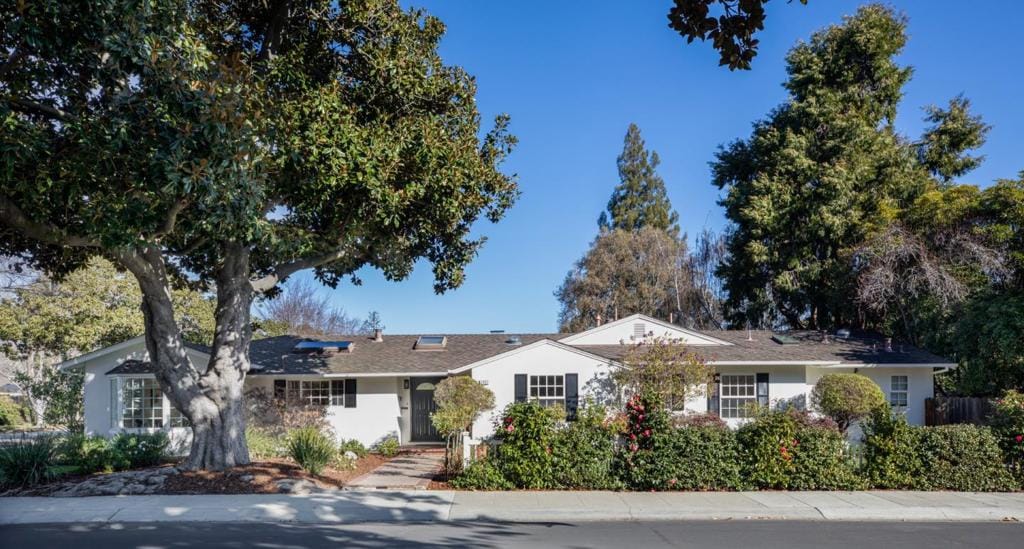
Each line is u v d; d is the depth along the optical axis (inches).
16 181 418.9
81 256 622.2
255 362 914.1
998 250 951.6
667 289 1649.9
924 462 565.0
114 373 836.6
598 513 470.0
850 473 563.2
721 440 562.6
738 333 1048.2
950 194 1016.2
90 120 422.9
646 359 806.5
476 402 752.3
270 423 829.2
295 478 573.3
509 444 566.9
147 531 413.4
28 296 1138.7
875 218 1138.0
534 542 384.2
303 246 561.9
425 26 621.0
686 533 412.8
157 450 711.1
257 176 478.0
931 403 922.7
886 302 1067.3
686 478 553.6
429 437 976.9
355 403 922.7
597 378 830.5
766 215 1181.7
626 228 1935.3
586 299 1680.6
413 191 550.9
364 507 482.9
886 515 474.9
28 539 391.2
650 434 561.3
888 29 1250.0
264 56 589.0
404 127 557.0
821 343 991.6
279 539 389.1
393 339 1058.1
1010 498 524.4
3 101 395.5
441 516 459.5
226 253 625.6
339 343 1001.5
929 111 1259.8
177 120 422.9
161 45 423.2
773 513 476.1
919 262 1003.3
